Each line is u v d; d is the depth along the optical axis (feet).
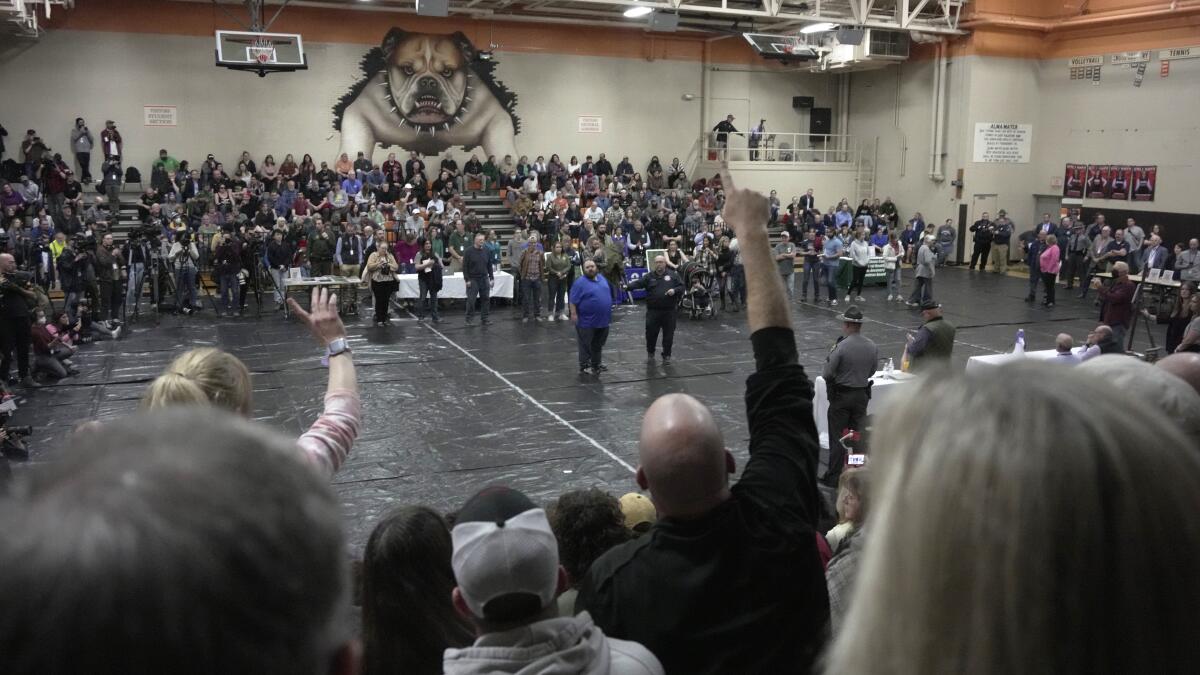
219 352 7.29
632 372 41.27
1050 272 61.82
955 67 84.12
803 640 5.93
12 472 27.68
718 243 62.90
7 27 66.39
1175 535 2.11
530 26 84.94
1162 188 75.00
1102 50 79.10
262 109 77.15
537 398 36.68
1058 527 2.09
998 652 2.13
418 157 79.30
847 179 93.86
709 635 5.72
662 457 5.82
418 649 7.94
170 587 1.65
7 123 70.64
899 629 2.28
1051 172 84.64
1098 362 4.00
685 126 92.32
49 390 37.45
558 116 87.10
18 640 1.59
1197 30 71.72
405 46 80.23
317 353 44.14
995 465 2.16
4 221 62.34
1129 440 2.16
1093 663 2.12
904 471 2.33
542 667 4.93
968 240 84.79
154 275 53.31
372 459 29.37
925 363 2.58
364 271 54.29
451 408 35.14
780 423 6.43
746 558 5.82
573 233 72.28
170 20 73.92
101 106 72.84
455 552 5.28
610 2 62.90
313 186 74.23
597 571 6.21
